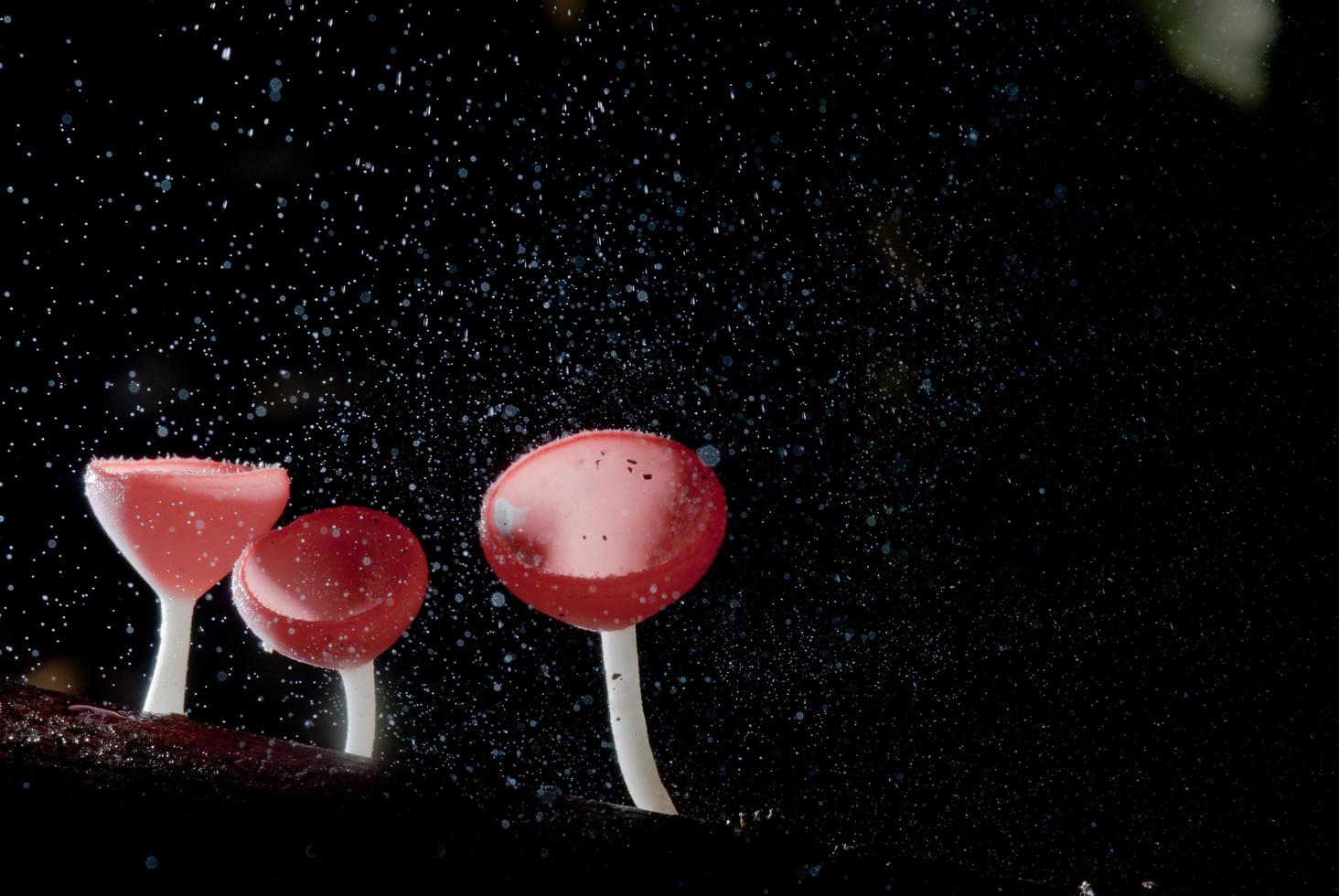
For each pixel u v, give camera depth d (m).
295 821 0.25
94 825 0.25
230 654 0.38
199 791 0.25
